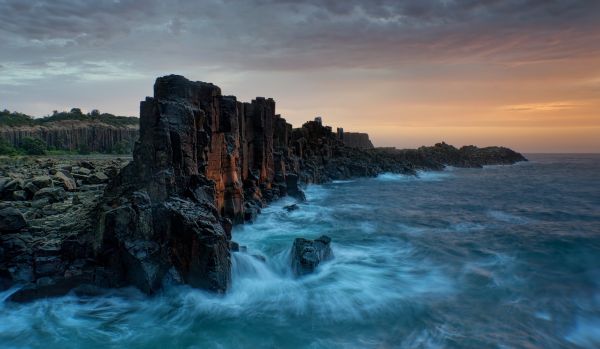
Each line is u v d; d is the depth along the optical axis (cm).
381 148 17938
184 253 1897
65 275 1853
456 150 16950
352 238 3228
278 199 4831
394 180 9444
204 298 1836
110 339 1566
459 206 5241
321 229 3541
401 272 2345
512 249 2855
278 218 3975
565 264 2505
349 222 3925
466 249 2872
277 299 1939
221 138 3116
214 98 2944
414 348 1493
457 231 3541
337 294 1998
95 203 2639
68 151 11694
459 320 1717
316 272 2259
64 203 2719
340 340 1564
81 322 1672
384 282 2177
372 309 1833
